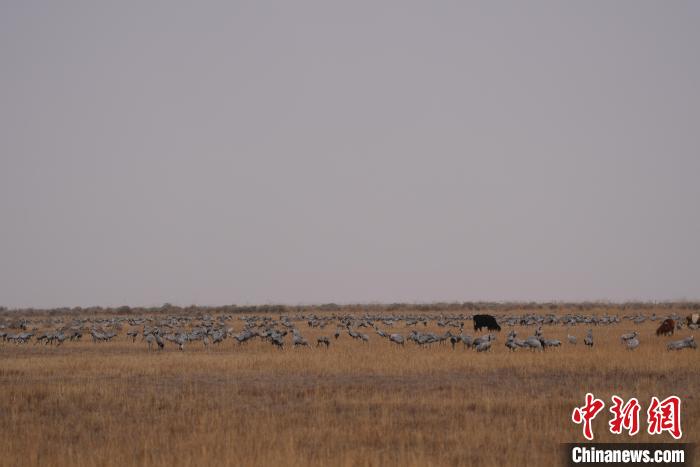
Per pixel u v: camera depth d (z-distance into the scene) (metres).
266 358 150.50
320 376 128.12
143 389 115.44
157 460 73.12
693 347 163.75
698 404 101.38
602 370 131.88
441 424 89.62
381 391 111.50
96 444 80.56
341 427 87.62
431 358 147.62
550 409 97.19
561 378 124.94
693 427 88.25
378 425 88.12
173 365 140.25
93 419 93.12
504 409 97.81
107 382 120.81
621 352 156.62
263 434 82.44
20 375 130.00
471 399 104.69
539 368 134.38
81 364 142.50
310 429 86.38
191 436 82.38
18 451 77.19
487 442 80.81
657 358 144.75
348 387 116.19
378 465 70.56
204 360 148.12
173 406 101.94
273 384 119.75
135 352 177.00
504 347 175.88
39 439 82.56
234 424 88.94
